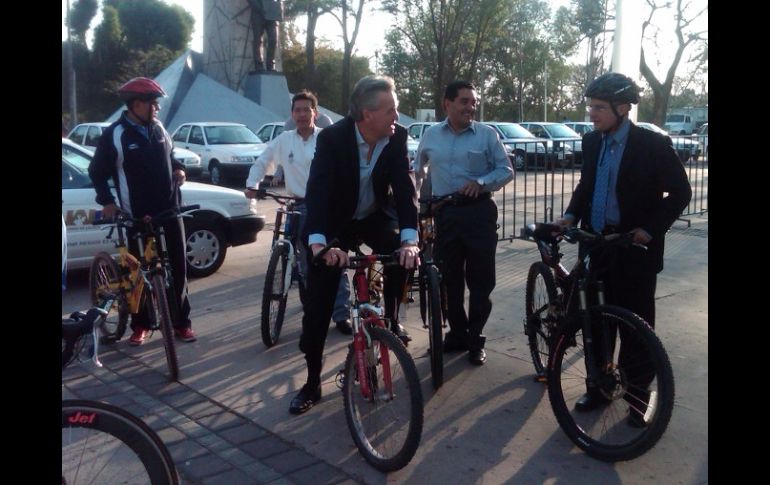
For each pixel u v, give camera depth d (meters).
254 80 32.56
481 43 39.12
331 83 53.97
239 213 7.86
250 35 33.03
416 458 3.65
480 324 4.88
